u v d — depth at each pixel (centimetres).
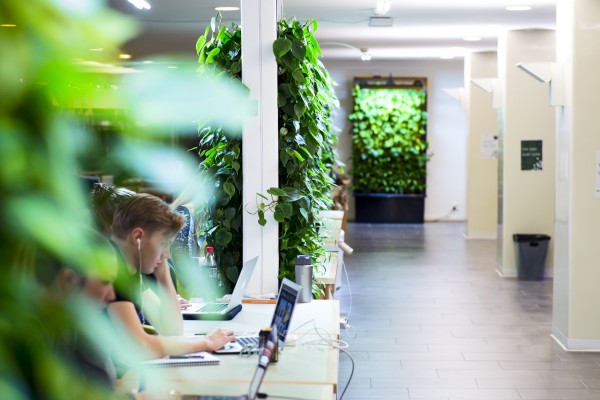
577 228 689
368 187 1755
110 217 364
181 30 1133
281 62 505
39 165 47
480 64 1425
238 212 520
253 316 425
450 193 1783
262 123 509
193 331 391
